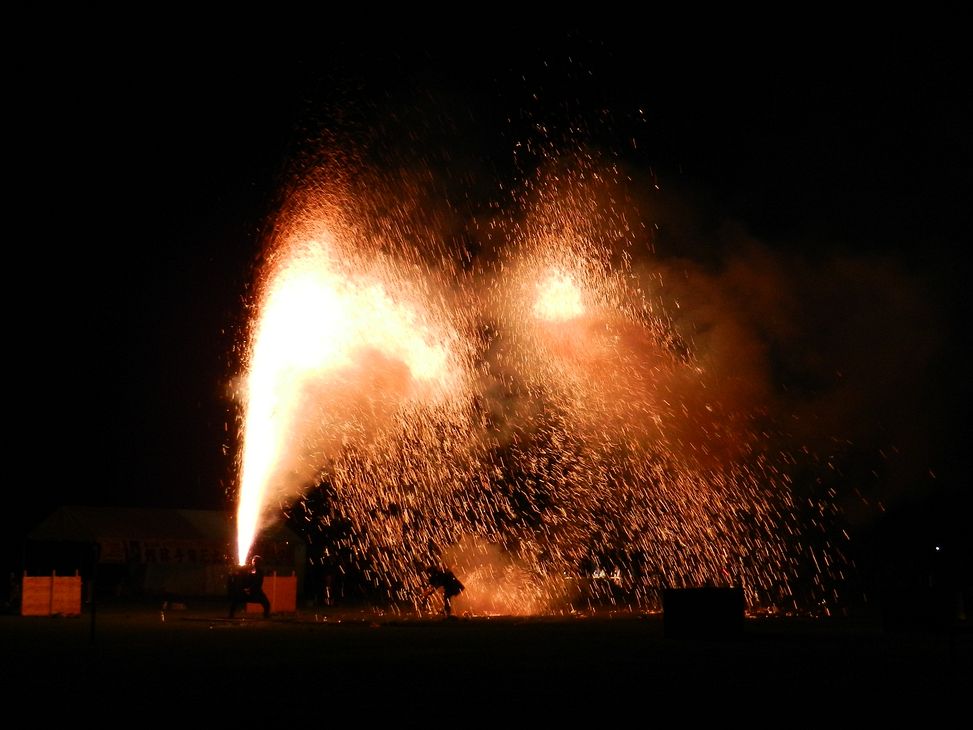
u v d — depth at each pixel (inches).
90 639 891.4
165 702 529.7
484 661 737.6
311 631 1029.8
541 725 456.8
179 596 1844.2
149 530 1854.1
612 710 499.5
